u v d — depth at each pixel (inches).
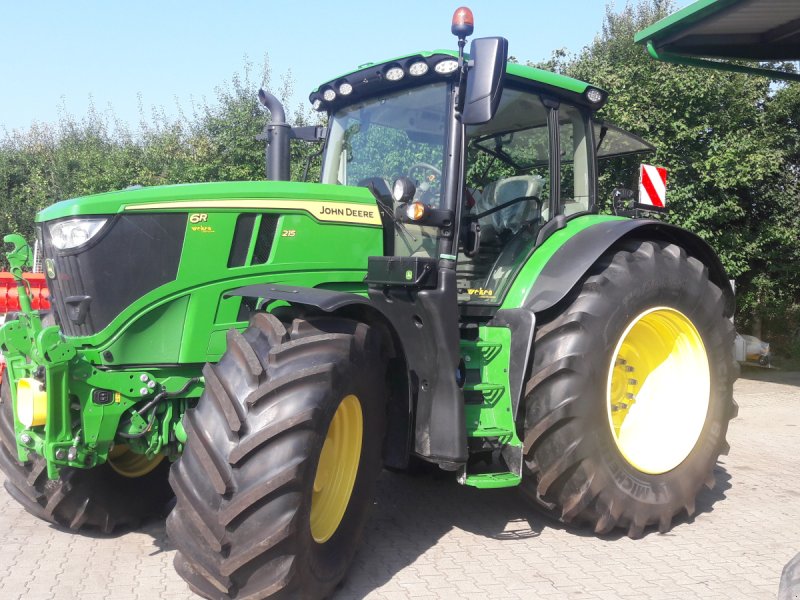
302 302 123.6
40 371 126.5
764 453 242.8
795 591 98.8
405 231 158.1
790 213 443.8
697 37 280.1
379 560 147.6
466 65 147.0
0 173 596.4
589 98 183.8
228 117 415.5
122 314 134.0
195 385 140.4
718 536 165.8
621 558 151.6
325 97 178.7
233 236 143.4
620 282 162.2
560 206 179.0
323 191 153.8
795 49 291.7
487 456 165.6
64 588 131.6
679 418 177.3
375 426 136.9
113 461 157.5
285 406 118.1
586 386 154.3
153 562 144.1
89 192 466.0
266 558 115.5
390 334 140.3
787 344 487.2
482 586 136.3
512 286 165.5
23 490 150.8
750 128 415.2
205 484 116.8
